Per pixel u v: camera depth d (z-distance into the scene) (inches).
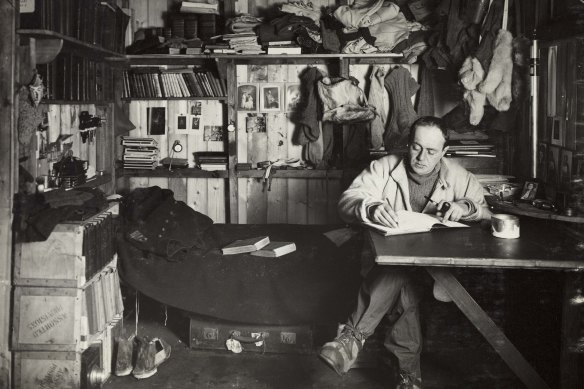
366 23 179.5
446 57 172.6
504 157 176.7
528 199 144.3
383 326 131.6
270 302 137.9
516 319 124.7
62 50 143.6
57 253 114.0
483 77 157.4
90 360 118.3
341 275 137.3
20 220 114.4
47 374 115.1
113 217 144.8
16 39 114.2
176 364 136.2
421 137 123.0
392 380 128.1
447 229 117.6
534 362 119.7
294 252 142.8
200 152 201.9
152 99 194.5
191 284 140.1
